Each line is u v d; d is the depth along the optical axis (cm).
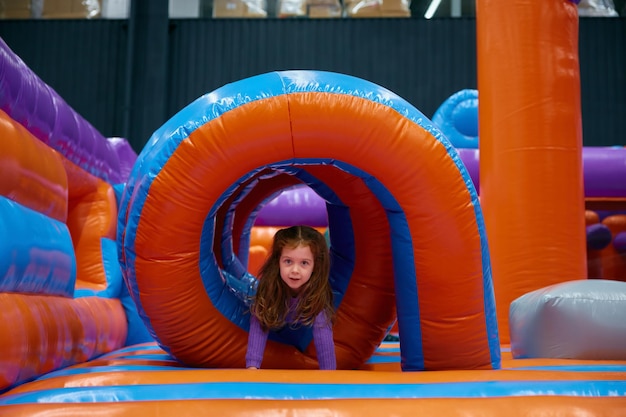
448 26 793
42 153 249
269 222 521
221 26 800
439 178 199
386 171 199
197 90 793
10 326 184
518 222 364
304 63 795
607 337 248
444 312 207
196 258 207
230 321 224
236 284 246
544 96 370
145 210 197
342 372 186
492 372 191
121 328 331
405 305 213
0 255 190
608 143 773
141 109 777
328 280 221
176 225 198
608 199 507
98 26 793
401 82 790
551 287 274
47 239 232
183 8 805
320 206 520
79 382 177
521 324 278
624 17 782
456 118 590
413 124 198
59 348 223
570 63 378
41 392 159
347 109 194
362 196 226
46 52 791
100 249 349
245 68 795
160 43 784
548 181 364
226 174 198
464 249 202
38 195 238
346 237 239
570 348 253
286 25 798
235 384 163
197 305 214
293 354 235
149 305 210
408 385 166
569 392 161
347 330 236
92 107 786
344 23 796
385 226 230
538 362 239
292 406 151
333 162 204
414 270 206
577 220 367
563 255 360
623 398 159
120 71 790
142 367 222
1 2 795
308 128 195
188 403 150
